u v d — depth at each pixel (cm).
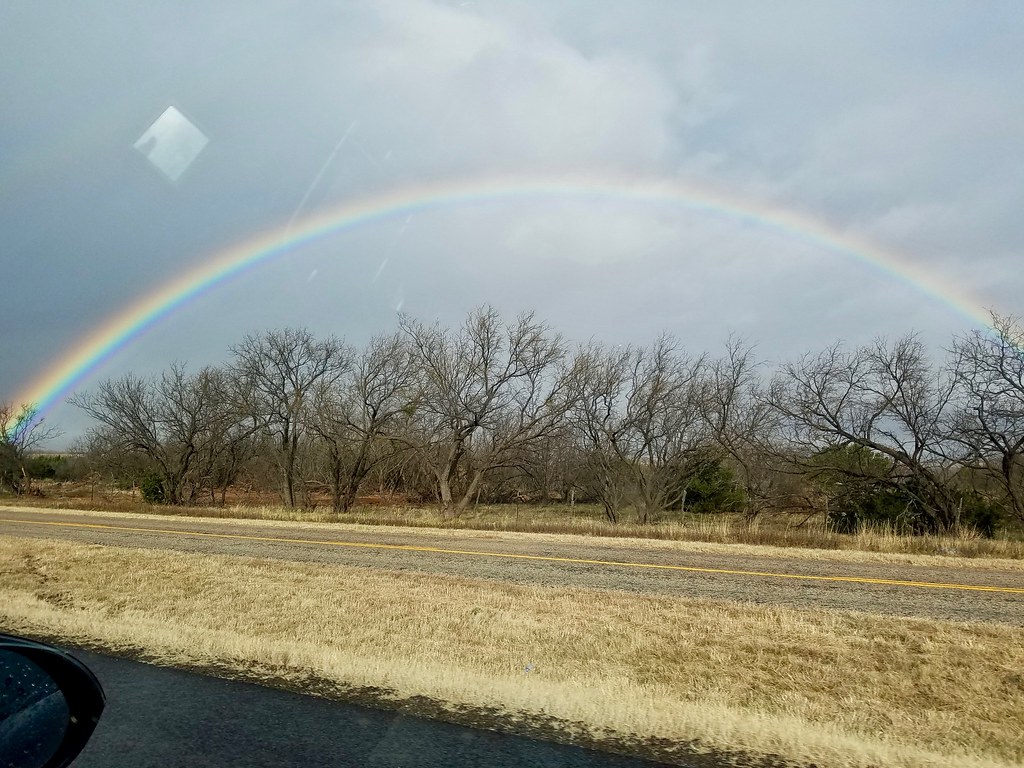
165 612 830
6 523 2192
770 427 2844
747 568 1328
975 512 2422
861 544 1706
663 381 3088
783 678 611
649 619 828
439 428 3150
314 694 549
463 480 3356
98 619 775
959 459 2459
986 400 2386
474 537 1856
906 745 463
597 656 668
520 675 593
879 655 687
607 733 480
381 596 941
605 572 1258
